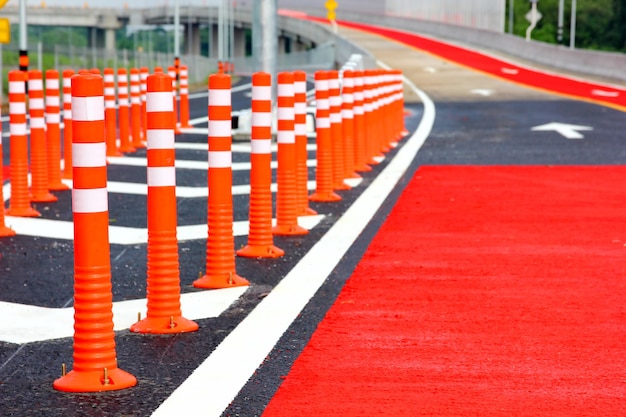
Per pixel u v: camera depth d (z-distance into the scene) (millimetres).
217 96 9398
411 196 15617
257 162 10867
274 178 18094
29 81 15195
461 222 13047
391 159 21344
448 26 118750
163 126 7824
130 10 177625
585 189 16141
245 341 7449
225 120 9398
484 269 10016
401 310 8328
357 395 6125
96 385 6297
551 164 19891
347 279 9641
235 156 21859
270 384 6402
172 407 5961
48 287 9312
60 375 6629
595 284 9312
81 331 6398
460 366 6730
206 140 25578
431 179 17750
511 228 12523
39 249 11281
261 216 10883
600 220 13102
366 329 7715
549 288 9141
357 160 19047
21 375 6625
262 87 10828
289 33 142750
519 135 26766
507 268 10062
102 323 6418
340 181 16469
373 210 14250
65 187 16641
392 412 5801
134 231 12555
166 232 7836
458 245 11398
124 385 6348
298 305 8586
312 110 28406
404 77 62125
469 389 6234
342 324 7875
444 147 23906
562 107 37562
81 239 6379
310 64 98938
